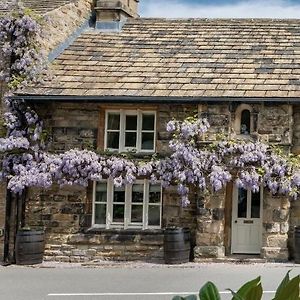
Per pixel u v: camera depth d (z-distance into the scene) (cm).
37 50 1620
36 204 1578
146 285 1198
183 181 1504
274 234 1481
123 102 1547
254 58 1714
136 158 1546
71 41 1833
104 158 1548
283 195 1480
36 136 1555
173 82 1595
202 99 1497
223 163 1501
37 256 1507
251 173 1473
